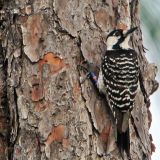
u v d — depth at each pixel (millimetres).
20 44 8180
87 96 7984
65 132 7676
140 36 9297
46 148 7641
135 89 8406
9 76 8164
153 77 9117
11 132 8047
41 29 8125
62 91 7828
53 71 7918
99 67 8398
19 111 7898
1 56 8570
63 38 8109
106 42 8617
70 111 7766
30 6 8273
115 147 7961
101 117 8117
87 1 8453
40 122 7746
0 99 8422
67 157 7605
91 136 7801
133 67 8477
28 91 7926
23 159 7727
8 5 8586
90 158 7703
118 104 8250
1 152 8234
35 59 8008
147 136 8711
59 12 8203
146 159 8461
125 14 8891
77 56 8133
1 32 8609
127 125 8133
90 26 8406
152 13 7641
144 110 8828
